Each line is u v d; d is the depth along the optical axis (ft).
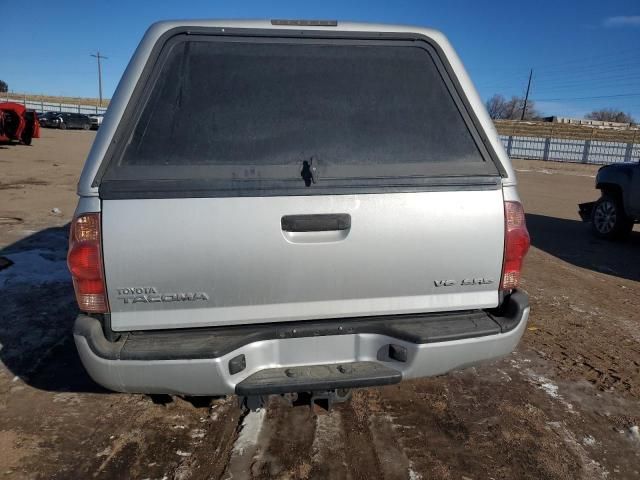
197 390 6.99
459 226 7.51
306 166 7.23
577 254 23.94
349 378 7.20
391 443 8.90
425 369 7.45
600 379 11.52
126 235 6.73
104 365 6.81
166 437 8.95
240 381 7.09
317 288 7.27
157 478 7.93
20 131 67.36
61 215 27.32
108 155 6.90
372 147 7.55
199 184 6.85
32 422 9.32
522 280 19.02
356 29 7.91
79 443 8.75
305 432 9.11
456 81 7.98
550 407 10.27
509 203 7.73
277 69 7.65
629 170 25.95
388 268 7.39
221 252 6.90
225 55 7.55
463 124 7.89
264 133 7.36
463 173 7.61
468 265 7.66
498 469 8.39
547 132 152.87
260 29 7.70
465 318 7.92
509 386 11.03
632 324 14.94
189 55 7.47
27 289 15.85
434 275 7.58
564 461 8.66
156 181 6.82
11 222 25.30
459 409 10.05
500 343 7.72
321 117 7.55
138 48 7.42
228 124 7.30
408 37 7.98
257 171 7.11
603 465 8.61
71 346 12.26
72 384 10.63
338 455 8.53
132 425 9.27
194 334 7.20
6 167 47.01
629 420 9.93
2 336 12.68
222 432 9.11
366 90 7.78
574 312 15.76
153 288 6.88
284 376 7.22
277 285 7.15
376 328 7.52
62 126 125.59
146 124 7.14
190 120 7.25
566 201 42.91
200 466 8.21
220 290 7.02
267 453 8.52
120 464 8.23
